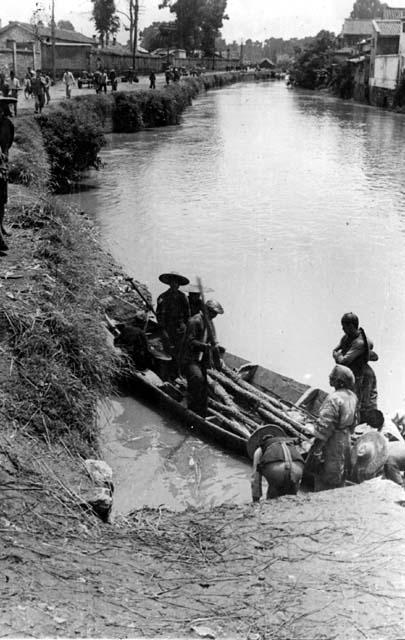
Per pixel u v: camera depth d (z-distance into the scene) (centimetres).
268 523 622
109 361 1012
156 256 1839
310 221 2267
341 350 927
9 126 1179
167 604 483
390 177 3131
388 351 1235
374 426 881
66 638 418
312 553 559
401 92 6956
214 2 14188
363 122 5797
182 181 2988
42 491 627
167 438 978
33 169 2014
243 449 928
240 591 505
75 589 482
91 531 599
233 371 1116
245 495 841
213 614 473
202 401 1015
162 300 1144
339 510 636
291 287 1596
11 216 1444
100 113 4494
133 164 3428
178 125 5375
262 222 2245
